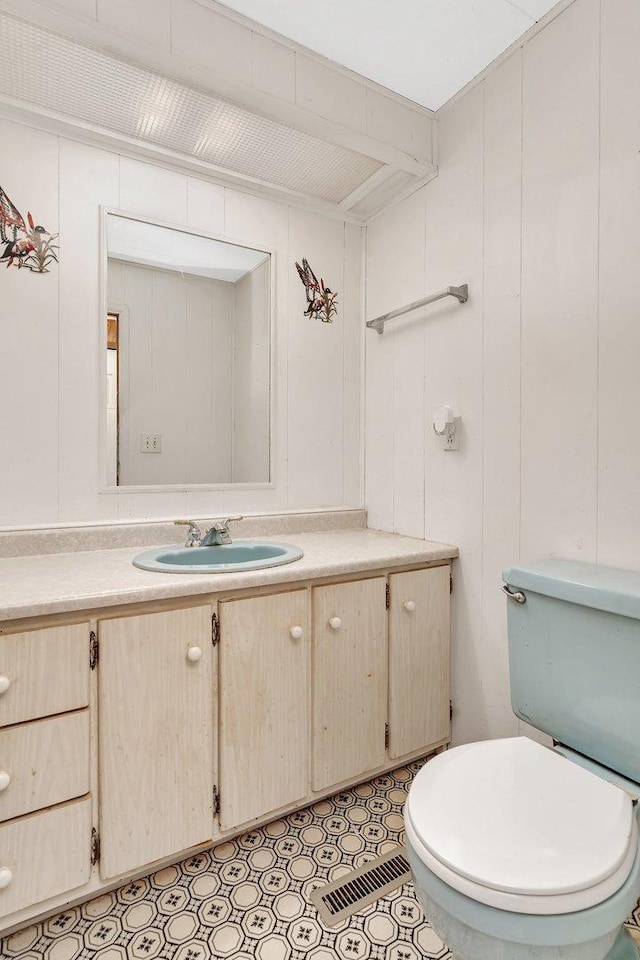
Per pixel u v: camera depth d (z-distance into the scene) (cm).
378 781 178
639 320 128
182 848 131
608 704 114
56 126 164
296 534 211
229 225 199
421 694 176
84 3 129
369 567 161
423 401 198
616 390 133
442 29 154
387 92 178
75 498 172
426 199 196
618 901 79
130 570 142
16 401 161
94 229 173
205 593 133
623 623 110
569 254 144
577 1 141
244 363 204
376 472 225
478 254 173
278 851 144
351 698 160
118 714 122
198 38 144
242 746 140
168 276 188
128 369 181
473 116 175
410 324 204
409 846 92
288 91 159
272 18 151
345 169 192
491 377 169
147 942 116
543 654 129
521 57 158
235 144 178
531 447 156
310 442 220
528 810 93
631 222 129
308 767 153
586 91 139
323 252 222
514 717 162
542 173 152
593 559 139
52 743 114
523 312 158
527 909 76
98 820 121
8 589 121
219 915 123
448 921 84
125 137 172
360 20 151
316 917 122
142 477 184
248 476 206
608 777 113
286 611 147
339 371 227
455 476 183
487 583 171
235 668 138
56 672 115
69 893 118
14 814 111
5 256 159
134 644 124
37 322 164
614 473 134
